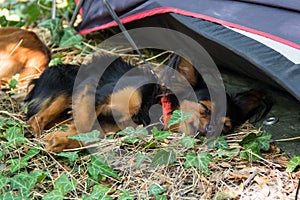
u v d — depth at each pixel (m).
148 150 1.41
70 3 2.09
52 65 1.63
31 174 1.32
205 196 1.28
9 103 1.62
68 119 1.51
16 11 2.21
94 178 1.33
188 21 1.46
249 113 1.51
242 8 1.44
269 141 1.41
